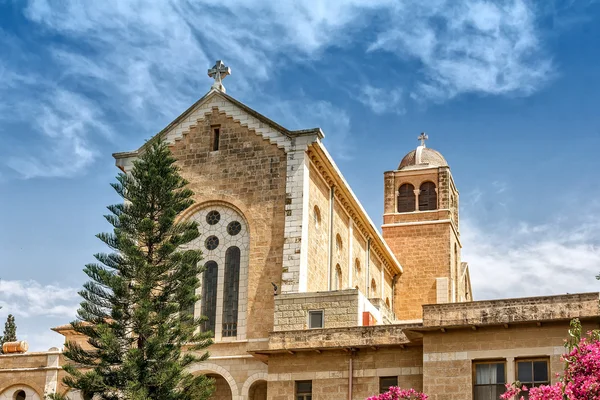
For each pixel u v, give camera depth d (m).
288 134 48.50
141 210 42.72
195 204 49.16
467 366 35.22
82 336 50.59
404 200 76.25
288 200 47.19
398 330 38.69
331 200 51.62
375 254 63.69
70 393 48.34
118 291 40.22
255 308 45.81
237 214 48.44
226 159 49.41
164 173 43.62
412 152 80.94
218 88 51.25
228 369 44.59
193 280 41.75
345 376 38.75
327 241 50.31
